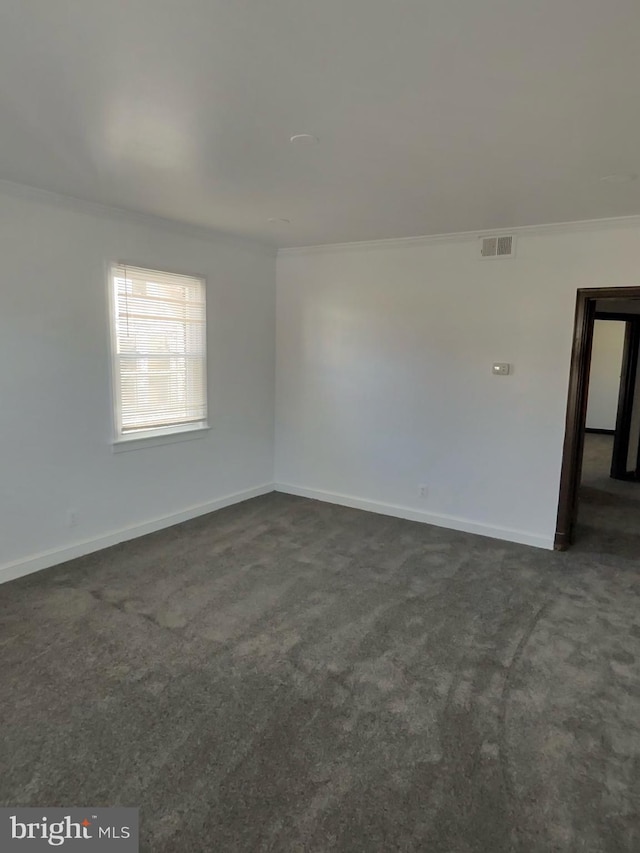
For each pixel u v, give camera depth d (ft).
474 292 13.82
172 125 7.30
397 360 15.28
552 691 7.79
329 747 6.62
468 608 10.29
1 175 9.75
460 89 6.10
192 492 15.25
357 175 9.21
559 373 12.92
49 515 11.73
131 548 12.96
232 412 16.25
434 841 5.39
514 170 8.80
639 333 20.10
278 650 8.73
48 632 9.12
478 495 14.42
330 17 4.77
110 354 12.55
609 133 7.24
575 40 5.07
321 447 17.13
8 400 10.78
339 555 12.83
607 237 12.03
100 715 7.09
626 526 15.37
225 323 15.57
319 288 16.40
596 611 10.23
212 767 6.26
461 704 7.47
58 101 6.62
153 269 13.20
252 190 10.28
